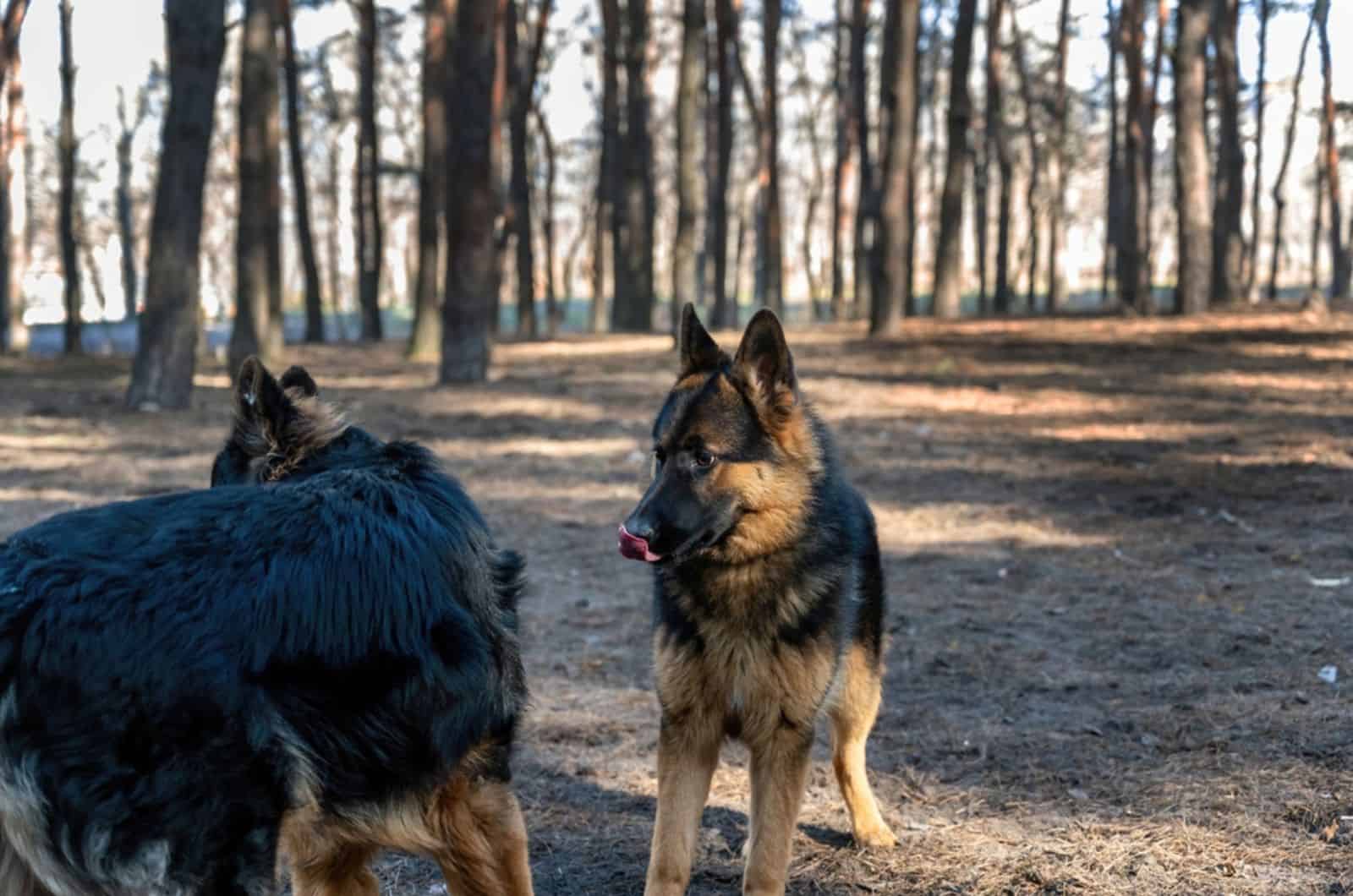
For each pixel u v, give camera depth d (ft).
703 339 15.28
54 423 55.36
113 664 8.53
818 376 65.26
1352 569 28.60
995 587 29.04
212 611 8.87
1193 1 83.15
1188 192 84.99
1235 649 23.03
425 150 85.81
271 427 11.61
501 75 98.58
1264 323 77.00
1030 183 144.87
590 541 34.91
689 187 84.79
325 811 9.36
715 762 14.17
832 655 13.76
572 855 15.65
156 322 59.11
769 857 13.41
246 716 8.74
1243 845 14.87
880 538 34.76
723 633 13.53
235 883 8.78
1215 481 39.73
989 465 44.50
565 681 22.97
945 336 79.30
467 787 10.16
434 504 10.52
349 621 9.30
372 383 69.05
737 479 13.61
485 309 67.10
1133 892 13.91
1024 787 17.33
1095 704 20.71
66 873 8.65
